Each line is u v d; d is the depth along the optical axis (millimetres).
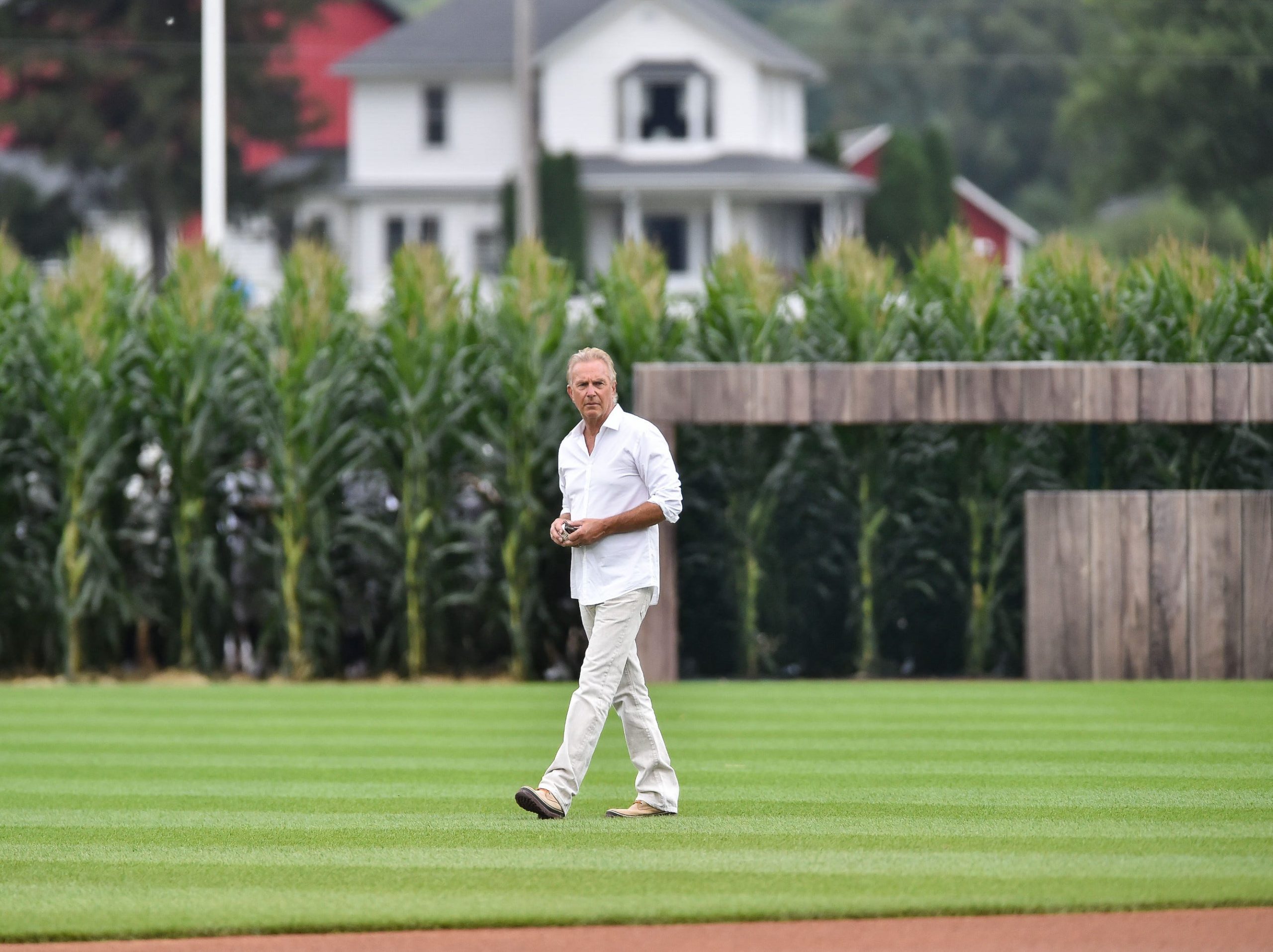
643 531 28734
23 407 51594
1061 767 34250
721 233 185500
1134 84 195875
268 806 30703
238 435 52406
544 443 50812
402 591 51438
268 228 194000
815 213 195125
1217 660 48594
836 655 52562
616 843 27062
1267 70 190250
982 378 47594
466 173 192000
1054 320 51688
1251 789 31625
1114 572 48531
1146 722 40500
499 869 25344
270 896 23859
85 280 52156
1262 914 22812
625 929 22219
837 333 51750
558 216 174125
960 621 51969
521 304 51250
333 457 51188
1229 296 50812
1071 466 51188
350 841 27453
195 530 51500
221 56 60188
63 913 23047
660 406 48031
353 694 47688
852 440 51000
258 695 47625
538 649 51906
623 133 189500
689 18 188750
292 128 188250
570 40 188875
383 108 193000
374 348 51875
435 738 39312
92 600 51250
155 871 25438
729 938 21797
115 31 178250
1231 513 48438
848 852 26359
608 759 36156
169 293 53375
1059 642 48719
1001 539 51344
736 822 28734
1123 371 47375
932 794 31281
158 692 48219
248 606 52625
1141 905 23078
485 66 189250
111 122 180125
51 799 31516
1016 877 24609
